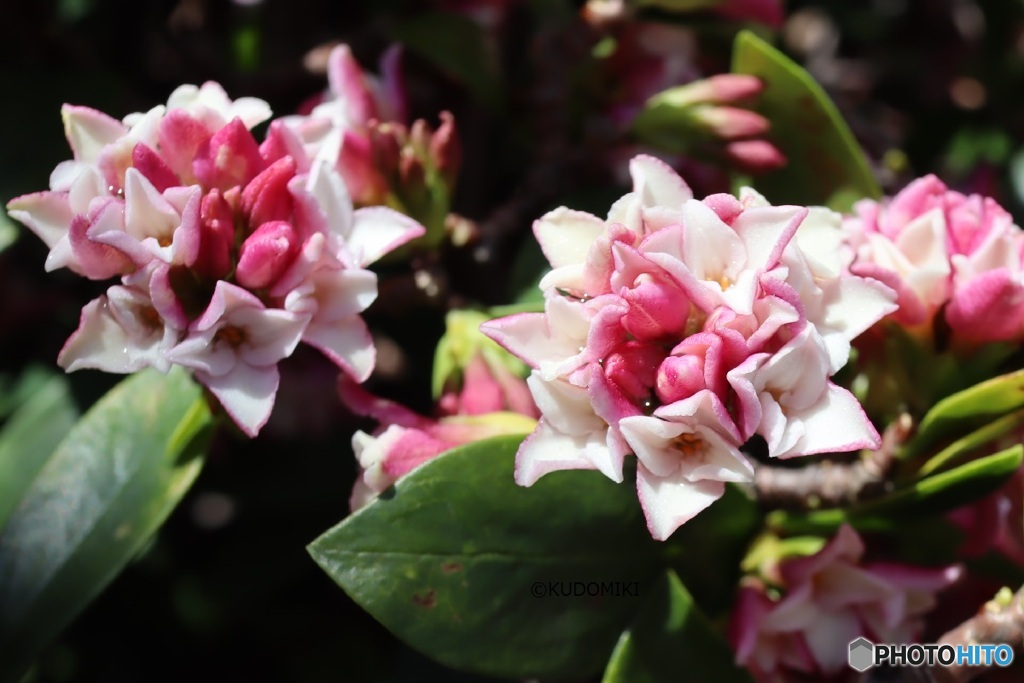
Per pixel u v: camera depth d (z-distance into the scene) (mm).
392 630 213
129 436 237
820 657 224
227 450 276
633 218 206
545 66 272
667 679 221
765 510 234
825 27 328
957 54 330
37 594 230
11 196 260
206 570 275
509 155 283
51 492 234
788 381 203
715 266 204
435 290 244
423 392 281
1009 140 319
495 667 218
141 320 212
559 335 205
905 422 226
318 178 218
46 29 277
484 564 218
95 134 220
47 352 286
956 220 225
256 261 211
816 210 213
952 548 233
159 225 211
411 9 276
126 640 278
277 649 279
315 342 216
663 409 199
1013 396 218
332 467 276
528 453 203
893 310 208
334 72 246
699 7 269
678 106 253
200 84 286
